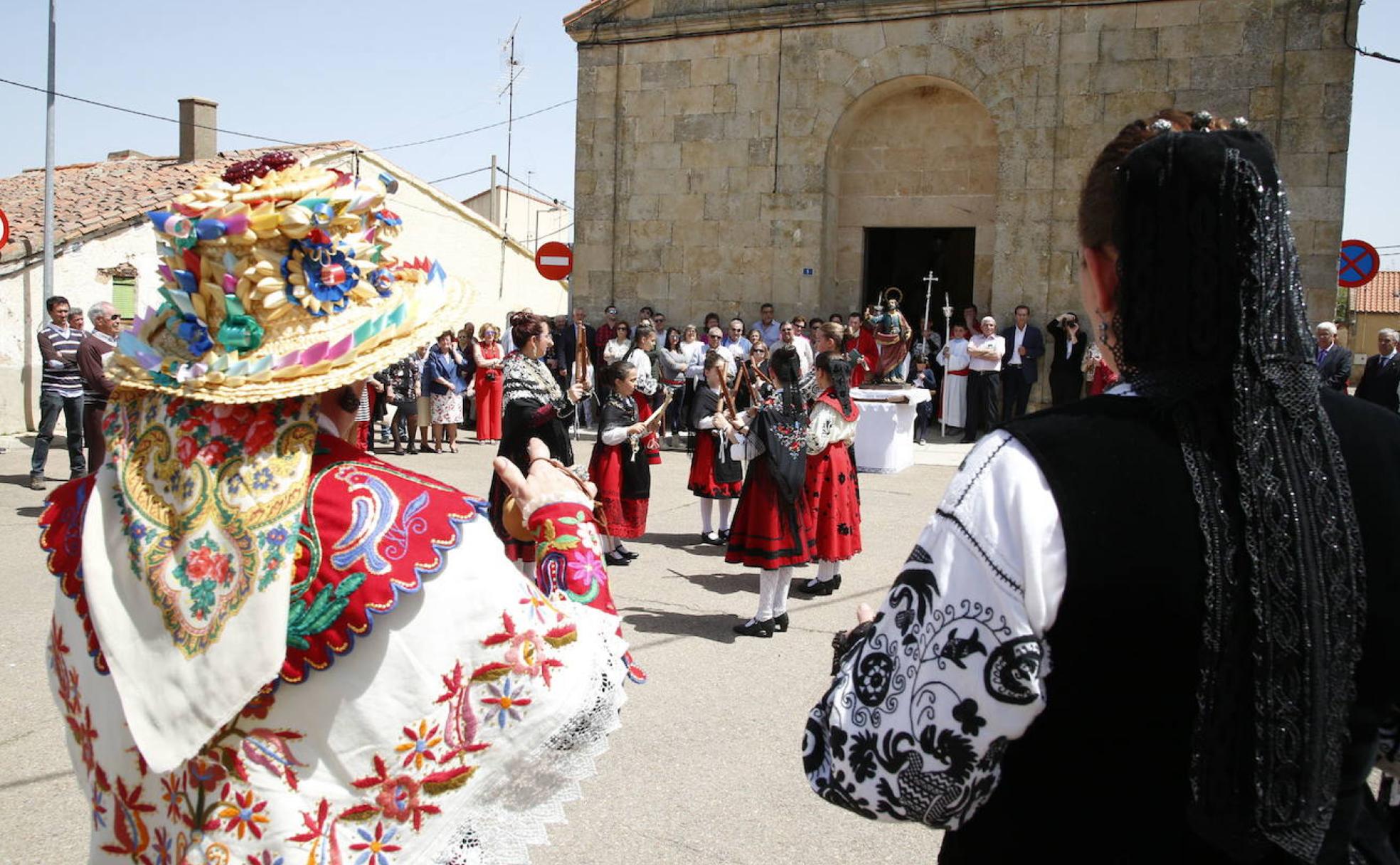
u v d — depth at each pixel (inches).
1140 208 52.1
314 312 63.7
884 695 52.9
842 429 277.3
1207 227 50.3
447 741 61.3
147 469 63.0
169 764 59.3
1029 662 48.6
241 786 60.6
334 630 59.6
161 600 60.6
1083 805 50.2
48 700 195.0
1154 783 49.4
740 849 144.6
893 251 737.0
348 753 60.5
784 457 241.0
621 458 314.2
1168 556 48.6
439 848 61.9
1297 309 51.2
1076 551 48.7
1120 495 49.3
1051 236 631.2
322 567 59.4
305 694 60.3
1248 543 48.3
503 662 61.9
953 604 50.9
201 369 60.8
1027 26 628.1
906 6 649.0
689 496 449.1
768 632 246.8
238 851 60.4
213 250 60.7
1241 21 587.5
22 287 631.2
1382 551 51.4
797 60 681.0
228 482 60.4
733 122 698.8
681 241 716.0
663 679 214.8
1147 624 48.6
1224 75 592.7
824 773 55.7
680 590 291.0
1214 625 47.9
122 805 65.4
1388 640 51.5
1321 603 48.6
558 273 745.0
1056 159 628.4
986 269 684.7
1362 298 1872.5
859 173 708.0
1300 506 48.9
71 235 654.5
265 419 61.7
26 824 147.2
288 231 60.8
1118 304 54.2
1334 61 571.8
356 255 64.7
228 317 61.4
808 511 251.9
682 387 637.9
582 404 697.6
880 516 398.9
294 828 60.1
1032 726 51.3
